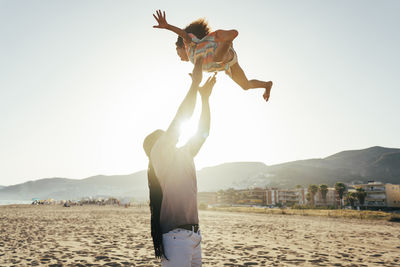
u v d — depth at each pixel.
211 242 11.52
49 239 11.43
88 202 105.31
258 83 2.53
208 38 2.11
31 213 33.28
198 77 2.11
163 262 2.09
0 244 9.93
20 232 13.67
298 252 9.36
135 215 33.03
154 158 2.13
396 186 88.19
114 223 20.56
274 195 135.12
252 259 7.95
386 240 13.46
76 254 8.25
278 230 18.14
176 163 2.16
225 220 28.61
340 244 11.69
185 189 2.13
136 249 9.34
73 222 20.70
